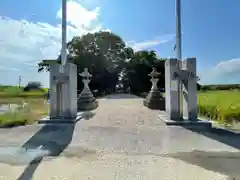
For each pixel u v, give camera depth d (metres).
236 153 4.04
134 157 3.88
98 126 6.57
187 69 6.92
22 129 6.19
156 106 11.48
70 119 7.10
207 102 10.10
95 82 31.53
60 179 3.04
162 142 4.82
